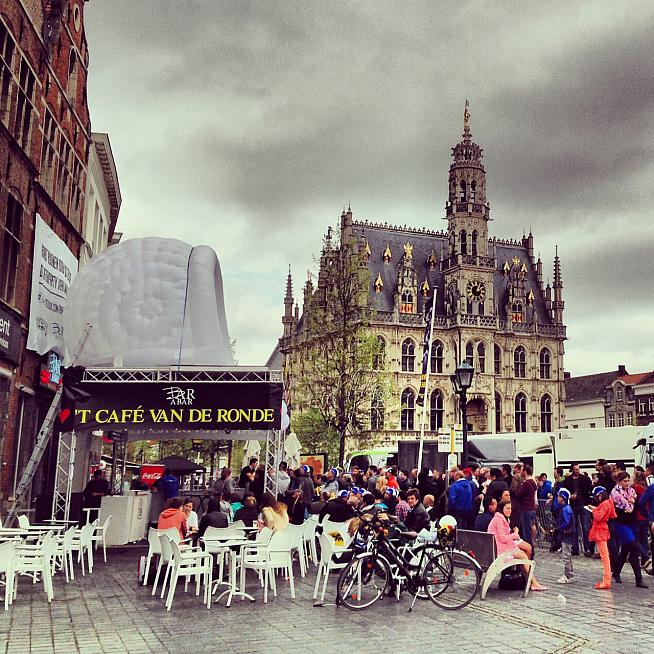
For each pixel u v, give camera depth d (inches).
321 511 746.8
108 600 515.8
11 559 477.1
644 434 1175.6
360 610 490.3
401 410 3093.0
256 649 374.0
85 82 1279.5
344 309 1955.0
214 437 1089.4
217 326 904.3
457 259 3297.2
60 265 1089.4
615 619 463.5
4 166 836.0
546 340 3518.7
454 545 606.2
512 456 1476.4
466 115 3491.6
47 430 765.3
